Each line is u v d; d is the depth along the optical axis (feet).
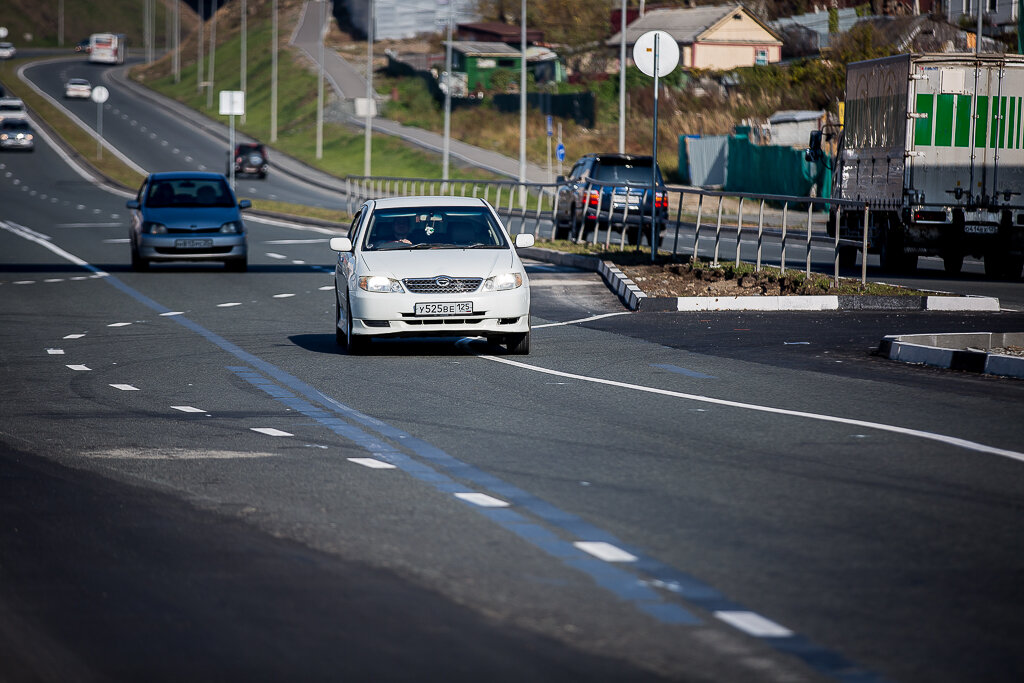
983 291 193.57
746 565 55.26
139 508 66.85
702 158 576.61
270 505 67.00
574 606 49.62
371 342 132.77
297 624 47.67
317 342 141.38
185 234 225.15
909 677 42.04
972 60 220.84
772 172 516.32
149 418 95.09
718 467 75.77
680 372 116.67
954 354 117.91
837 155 255.09
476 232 135.44
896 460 77.41
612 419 92.68
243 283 211.61
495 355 129.29
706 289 177.78
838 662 43.39
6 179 591.78
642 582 52.80
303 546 58.80
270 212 422.82
